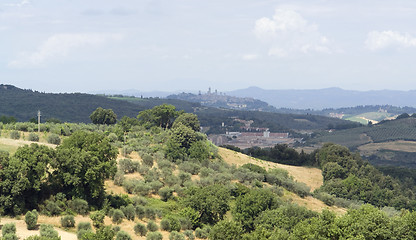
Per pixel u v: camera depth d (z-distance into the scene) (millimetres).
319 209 78125
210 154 91938
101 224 44719
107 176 51625
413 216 43000
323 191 96125
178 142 85625
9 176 43125
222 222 45969
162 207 57156
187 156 85562
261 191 62375
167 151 83875
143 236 45875
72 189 48750
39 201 46625
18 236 37625
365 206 46125
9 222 41531
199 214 57219
